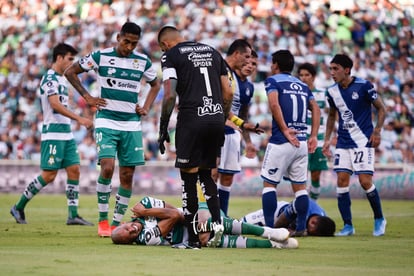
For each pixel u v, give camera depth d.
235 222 27.91
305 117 33.72
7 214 47.22
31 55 91.06
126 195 33.47
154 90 33.78
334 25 88.56
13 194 69.56
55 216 46.34
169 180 70.06
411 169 67.75
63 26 93.81
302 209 33.50
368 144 36.56
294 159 33.47
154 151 77.06
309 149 34.12
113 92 32.66
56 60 40.47
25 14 95.94
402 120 79.81
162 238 27.89
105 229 32.56
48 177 41.12
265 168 33.62
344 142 36.91
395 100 81.19
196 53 27.02
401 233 37.09
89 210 51.84
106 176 32.41
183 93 26.73
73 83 32.47
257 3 91.12
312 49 86.44
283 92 33.38
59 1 95.75
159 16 92.25
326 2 91.19
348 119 36.97
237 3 91.38
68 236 32.62
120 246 27.53
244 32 88.19
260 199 65.38
